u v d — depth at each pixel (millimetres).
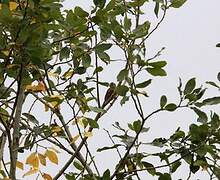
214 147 4391
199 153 4363
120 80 4324
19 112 4391
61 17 4211
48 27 4121
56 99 4402
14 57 4109
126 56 4352
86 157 4426
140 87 4293
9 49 4074
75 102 4430
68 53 4395
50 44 4223
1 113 4355
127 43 4363
